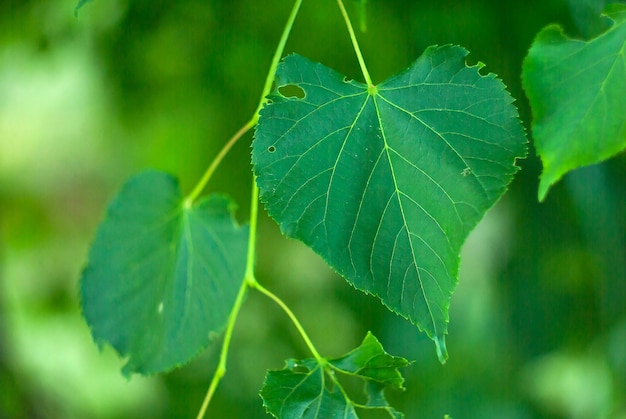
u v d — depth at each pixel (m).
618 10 0.63
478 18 0.85
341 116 0.60
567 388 0.93
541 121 0.63
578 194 0.86
